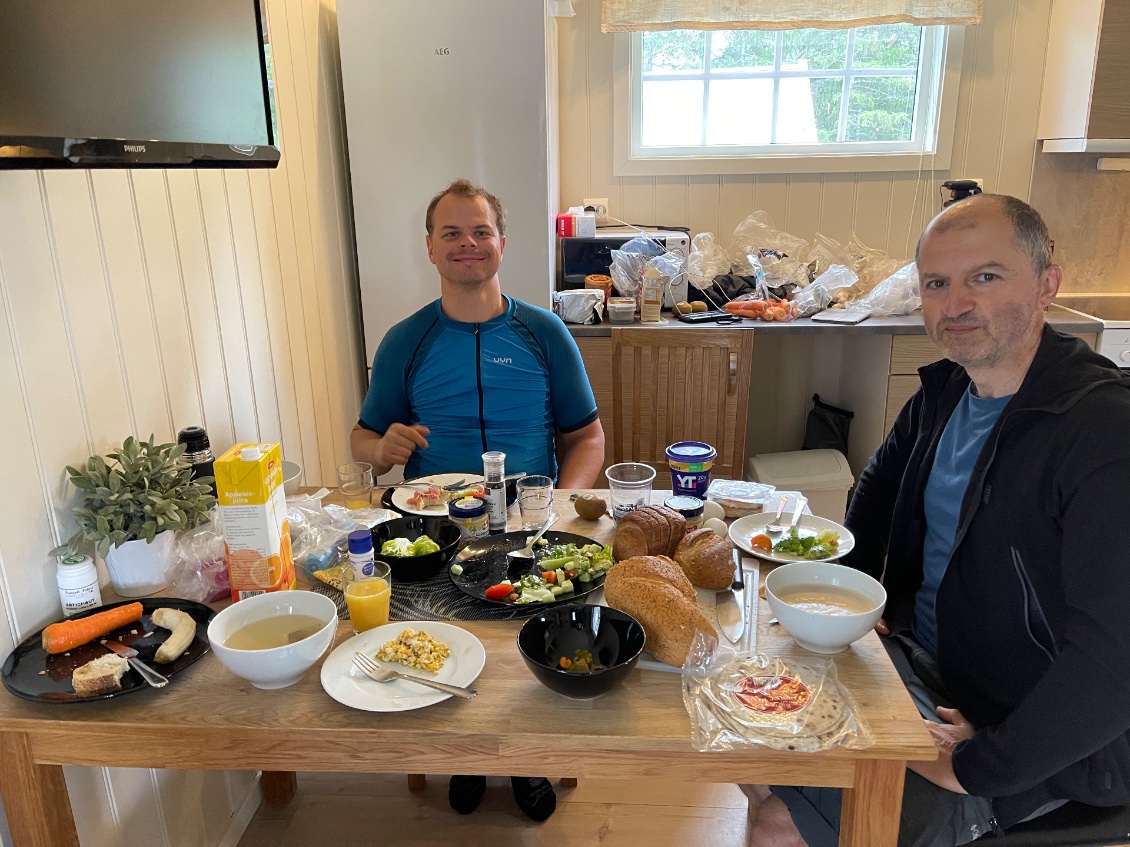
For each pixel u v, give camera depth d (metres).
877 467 1.73
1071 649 1.10
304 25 2.28
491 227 1.99
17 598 1.21
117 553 1.31
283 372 2.15
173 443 1.60
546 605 1.28
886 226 3.35
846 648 1.18
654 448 2.79
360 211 2.57
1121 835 1.21
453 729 1.01
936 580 1.50
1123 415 1.15
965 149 3.25
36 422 1.24
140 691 1.09
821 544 1.46
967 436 1.44
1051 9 3.08
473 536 1.53
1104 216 3.29
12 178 1.19
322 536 1.49
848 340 3.37
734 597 1.30
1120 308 3.33
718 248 3.29
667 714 1.03
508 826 1.87
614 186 3.38
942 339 1.34
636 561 1.23
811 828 1.26
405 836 1.84
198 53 1.34
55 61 1.06
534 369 2.10
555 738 0.99
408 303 2.63
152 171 1.54
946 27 3.12
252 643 1.12
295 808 1.94
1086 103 2.90
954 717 1.28
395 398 2.14
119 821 1.43
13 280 1.19
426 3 2.40
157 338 1.57
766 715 1.02
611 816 1.90
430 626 1.21
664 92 3.37
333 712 1.05
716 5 3.07
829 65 3.29
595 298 2.95
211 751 1.05
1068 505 1.17
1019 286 1.26
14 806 1.11
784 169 3.29
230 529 1.23
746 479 3.38
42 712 1.05
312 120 2.35
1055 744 1.08
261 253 2.01
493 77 2.45
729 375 2.66
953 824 1.18
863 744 0.98
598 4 3.18
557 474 2.26
